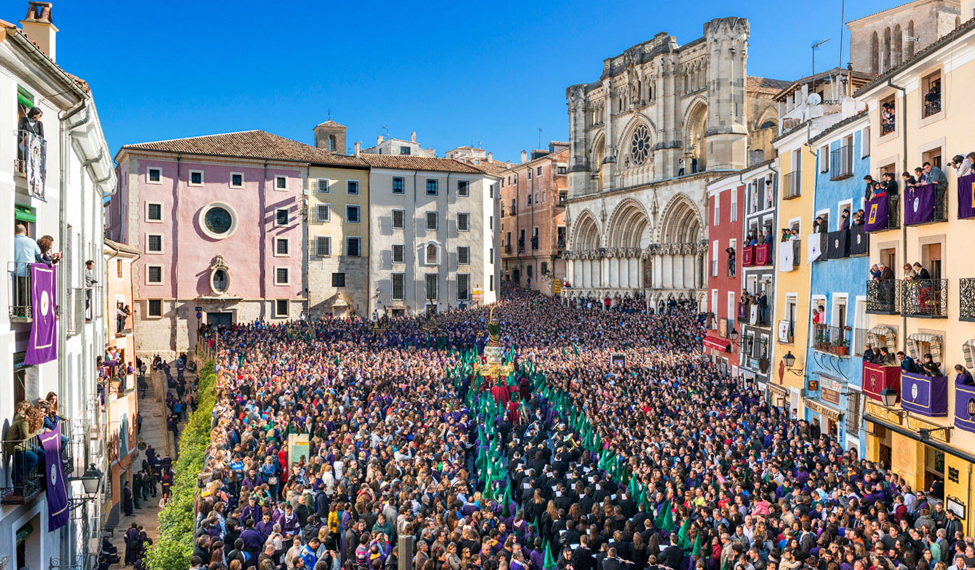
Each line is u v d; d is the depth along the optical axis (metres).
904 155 25.11
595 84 85.06
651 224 72.62
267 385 33.41
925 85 24.00
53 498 15.39
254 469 21.84
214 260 67.94
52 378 17.30
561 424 28.80
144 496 32.91
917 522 17.97
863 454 27.12
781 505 18.08
